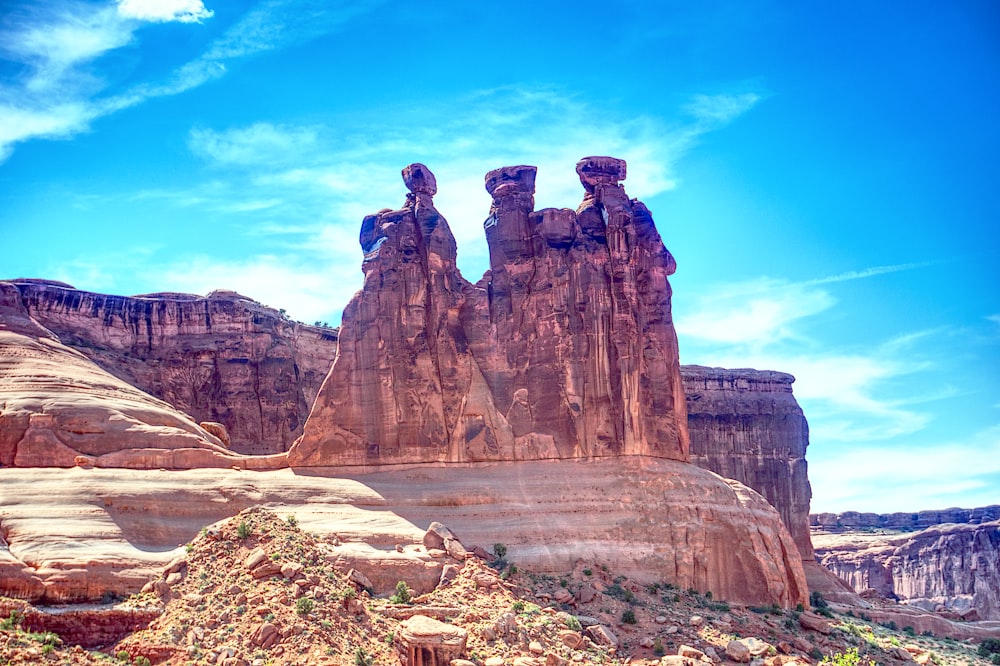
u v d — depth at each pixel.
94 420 83.75
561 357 90.31
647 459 88.75
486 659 69.12
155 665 65.75
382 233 92.12
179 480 81.00
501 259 93.44
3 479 77.38
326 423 88.19
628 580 81.81
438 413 88.62
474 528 82.62
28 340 91.44
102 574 71.75
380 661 67.56
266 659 65.81
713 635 77.19
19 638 65.25
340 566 75.12
